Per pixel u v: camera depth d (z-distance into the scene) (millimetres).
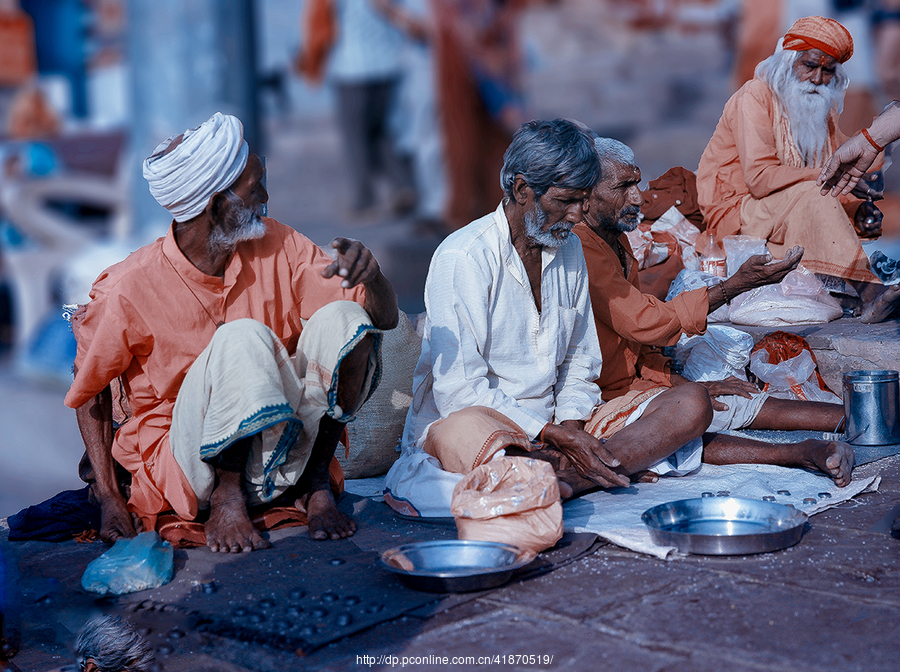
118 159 8594
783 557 2836
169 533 3148
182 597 2760
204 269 3242
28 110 8602
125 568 2865
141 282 3170
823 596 2553
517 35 5297
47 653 2580
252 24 6039
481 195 5578
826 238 5000
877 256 5230
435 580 2680
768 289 5090
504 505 2896
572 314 3594
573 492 3369
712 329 4434
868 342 4496
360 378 3252
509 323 3469
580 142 3250
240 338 3025
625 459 3344
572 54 8922
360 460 3977
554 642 2367
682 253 5355
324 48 5652
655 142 8352
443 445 3230
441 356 3369
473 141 5445
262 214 3324
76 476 7426
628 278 3998
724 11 9078
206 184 3068
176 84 6102
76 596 2830
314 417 3209
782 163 5320
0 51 8500
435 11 5172
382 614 2564
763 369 4473
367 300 3312
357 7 5430
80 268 7457
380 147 5797
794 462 3633
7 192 8492
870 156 4051
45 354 8602
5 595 2457
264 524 3273
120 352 3166
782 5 7977
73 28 8555
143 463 3244
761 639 2324
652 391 3666
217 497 3168
